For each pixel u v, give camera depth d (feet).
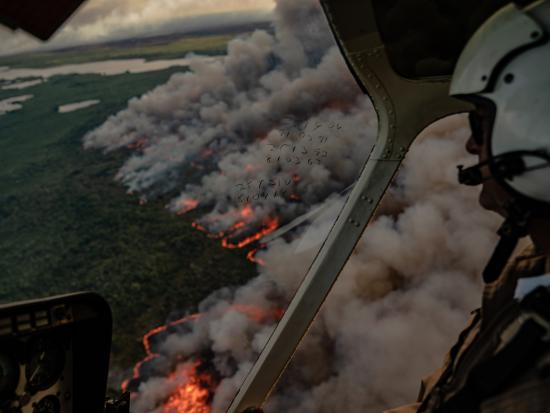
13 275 192.13
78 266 192.95
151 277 181.68
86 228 217.36
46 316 3.65
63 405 3.99
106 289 178.40
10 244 211.00
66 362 3.89
